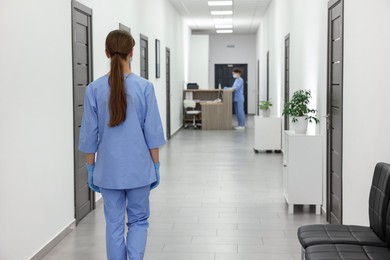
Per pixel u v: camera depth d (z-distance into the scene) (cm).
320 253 250
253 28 1794
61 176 417
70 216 441
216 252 376
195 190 612
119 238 289
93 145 290
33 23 357
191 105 1435
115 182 281
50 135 391
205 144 1075
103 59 578
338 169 429
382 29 302
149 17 922
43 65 377
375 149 318
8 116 312
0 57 300
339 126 425
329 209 462
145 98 288
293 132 526
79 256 367
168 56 1189
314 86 555
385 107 297
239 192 599
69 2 444
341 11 413
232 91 1406
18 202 327
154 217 483
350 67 384
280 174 719
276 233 427
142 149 287
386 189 265
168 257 364
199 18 1509
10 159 314
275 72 1080
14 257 320
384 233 265
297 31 710
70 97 445
